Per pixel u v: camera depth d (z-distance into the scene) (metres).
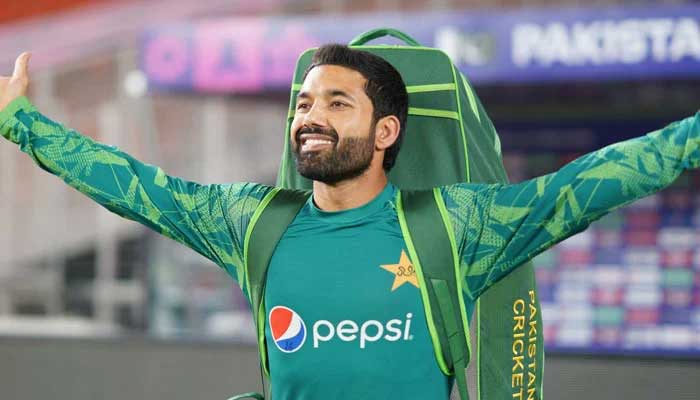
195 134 29.50
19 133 7.56
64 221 28.30
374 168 7.44
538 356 8.84
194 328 26.19
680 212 27.64
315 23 23.25
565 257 28.03
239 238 7.54
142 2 30.12
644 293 27.55
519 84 23.94
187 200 7.65
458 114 8.72
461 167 8.66
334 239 7.26
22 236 28.38
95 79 29.88
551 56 22.41
